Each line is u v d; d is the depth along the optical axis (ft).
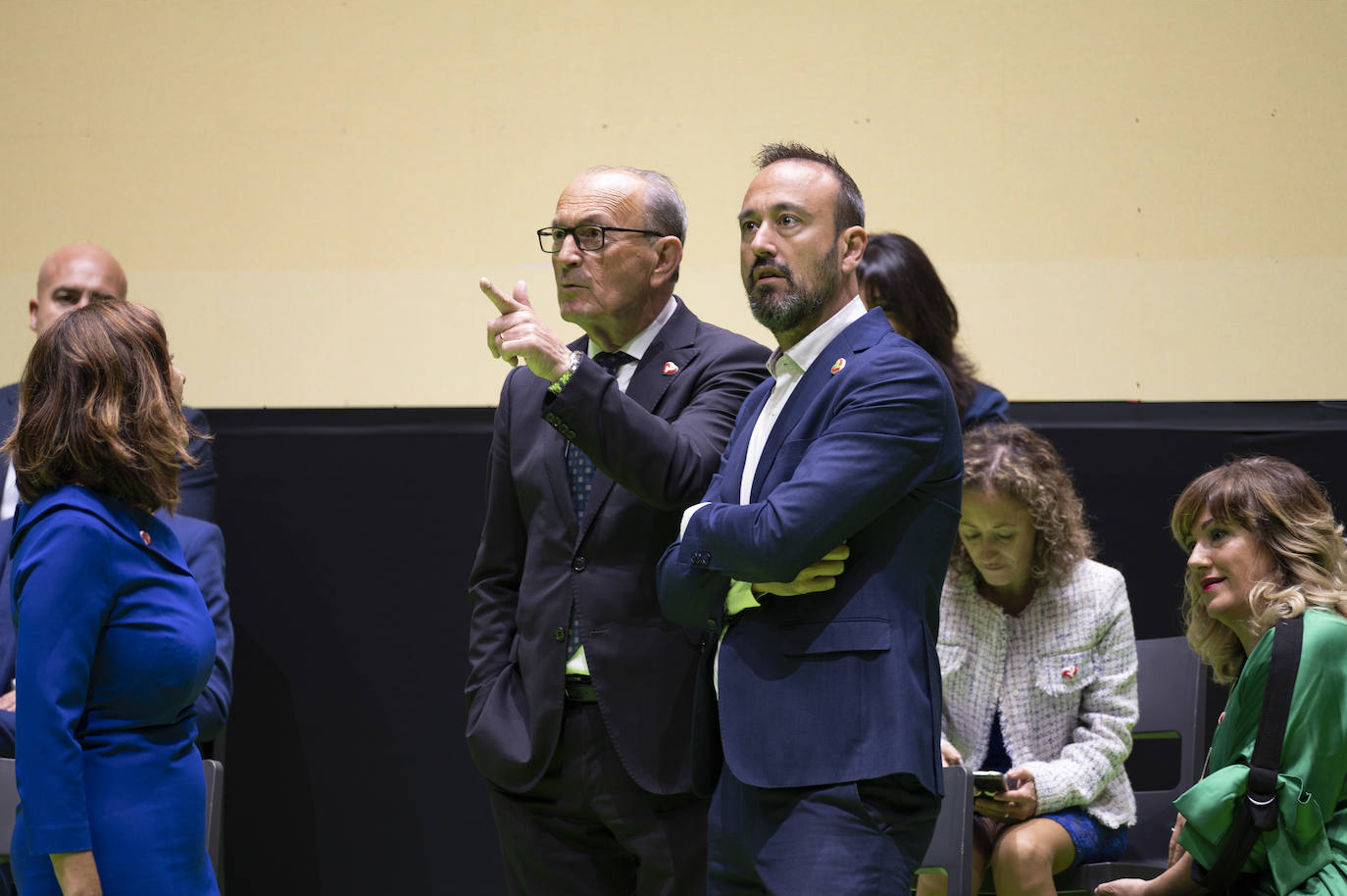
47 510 19.39
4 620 31.42
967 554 30.60
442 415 38.14
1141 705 31.24
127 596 19.54
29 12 39.96
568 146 39.42
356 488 37.91
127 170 39.73
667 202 25.84
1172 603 36.76
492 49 39.60
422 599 37.60
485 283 22.66
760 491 21.16
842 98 39.01
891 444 19.83
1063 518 29.71
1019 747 29.55
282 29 39.86
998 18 38.81
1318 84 38.22
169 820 19.36
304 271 39.34
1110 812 29.01
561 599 24.57
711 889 21.12
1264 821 21.99
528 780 24.39
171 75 39.88
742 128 39.14
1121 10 38.60
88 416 19.63
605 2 39.42
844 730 19.58
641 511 24.36
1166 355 38.04
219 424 38.11
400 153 39.58
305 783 37.17
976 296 38.45
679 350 25.66
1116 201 38.42
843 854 19.15
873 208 38.78
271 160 39.65
